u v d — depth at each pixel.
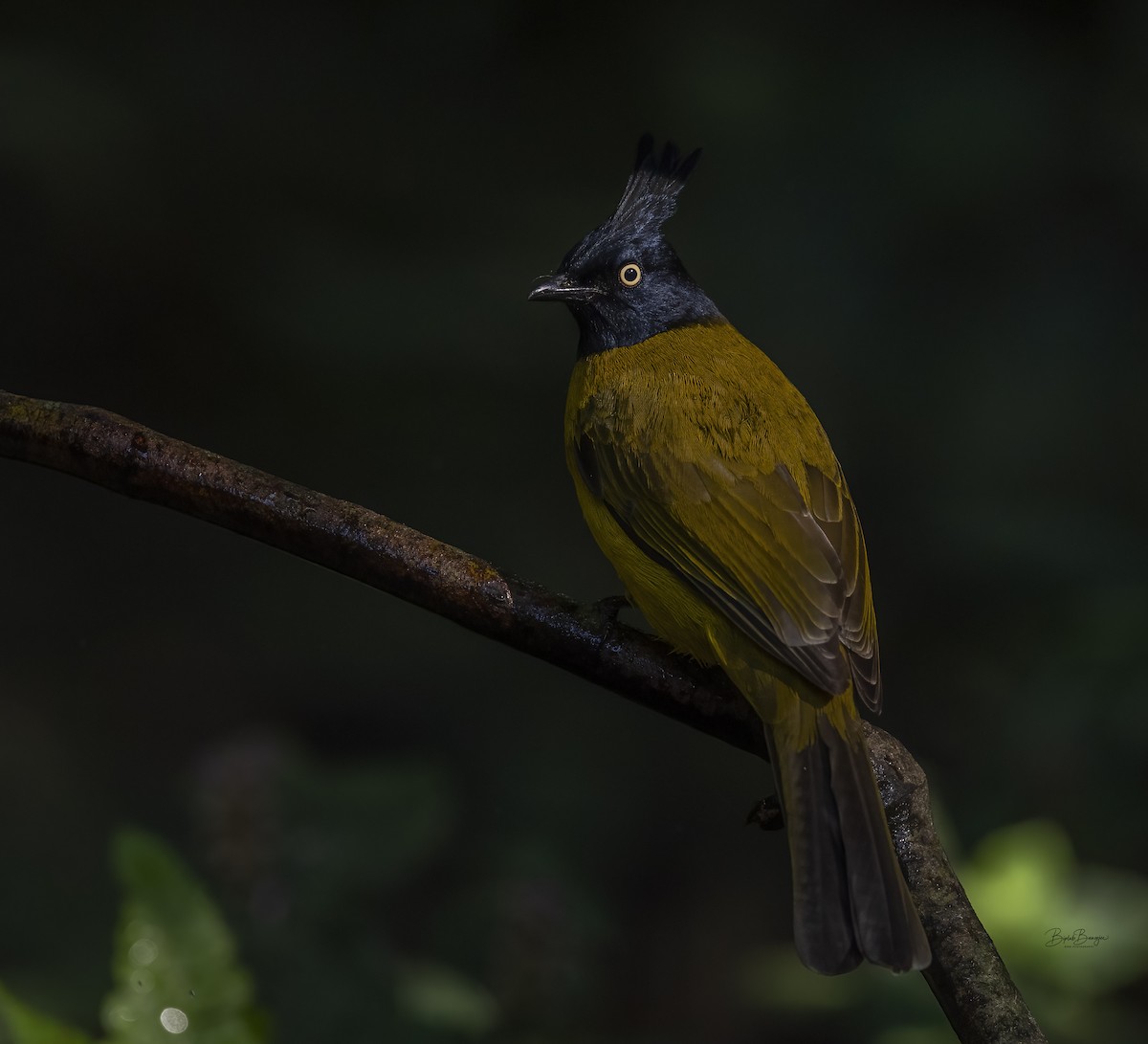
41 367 13.98
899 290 14.48
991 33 14.97
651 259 6.86
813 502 5.91
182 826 12.17
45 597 13.87
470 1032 7.41
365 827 7.86
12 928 10.07
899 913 4.50
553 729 13.30
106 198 13.91
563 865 11.10
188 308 14.08
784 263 14.27
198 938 3.68
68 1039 3.39
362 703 13.41
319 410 13.95
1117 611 11.45
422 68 15.20
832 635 5.33
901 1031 8.03
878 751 5.12
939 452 14.02
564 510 13.77
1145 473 13.82
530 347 13.60
